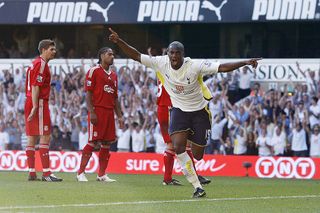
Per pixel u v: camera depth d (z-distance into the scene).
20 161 39.66
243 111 45.31
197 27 54.94
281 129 44.34
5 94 50.66
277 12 49.03
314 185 31.25
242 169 38.00
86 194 24.12
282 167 37.34
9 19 53.91
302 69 47.75
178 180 32.72
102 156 31.08
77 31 56.66
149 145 46.19
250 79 47.91
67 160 39.03
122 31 55.94
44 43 29.95
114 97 31.02
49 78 30.31
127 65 49.25
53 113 48.72
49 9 53.53
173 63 23.30
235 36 53.66
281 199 23.77
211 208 20.66
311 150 44.25
